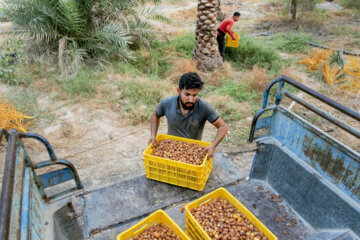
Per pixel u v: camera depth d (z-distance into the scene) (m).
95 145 4.37
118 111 5.30
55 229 1.77
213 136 4.70
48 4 6.48
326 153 2.03
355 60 7.41
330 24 12.09
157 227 1.81
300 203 2.30
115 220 1.95
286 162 2.40
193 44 8.51
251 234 1.71
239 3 16.05
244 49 8.36
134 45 8.17
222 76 6.82
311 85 6.75
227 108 5.40
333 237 1.86
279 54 8.57
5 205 1.06
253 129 2.43
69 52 6.38
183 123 2.50
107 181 3.63
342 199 1.93
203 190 2.20
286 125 2.36
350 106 5.78
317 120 5.20
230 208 1.92
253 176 2.68
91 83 5.91
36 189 1.79
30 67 6.53
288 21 12.49
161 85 6.10
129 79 6.30
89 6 6.78
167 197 2.12
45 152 4.15
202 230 1.68
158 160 2.14
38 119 4.88
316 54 7.93
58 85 5.98
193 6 15.13
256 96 5.99
